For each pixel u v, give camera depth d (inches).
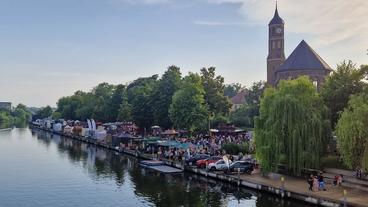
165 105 4936.0
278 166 2539.4
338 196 1868.8
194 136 4330.7
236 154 3208.7
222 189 2347.4
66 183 2635.3
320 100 2438.5
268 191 2144.4
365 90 2635.3
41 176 2908.5
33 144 5600.4
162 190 2354.8
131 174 2923.2
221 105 5123.0
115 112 6914.4
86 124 7470.5
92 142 5526.6
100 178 2795.3
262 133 2369.6
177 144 3467.0
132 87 7406.5
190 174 2866.6
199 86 4394.7
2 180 2763.3
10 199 2220.7
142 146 4087.1
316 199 1850.4
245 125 5698.8
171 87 5034.5
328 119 2369.6
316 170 2282.2
